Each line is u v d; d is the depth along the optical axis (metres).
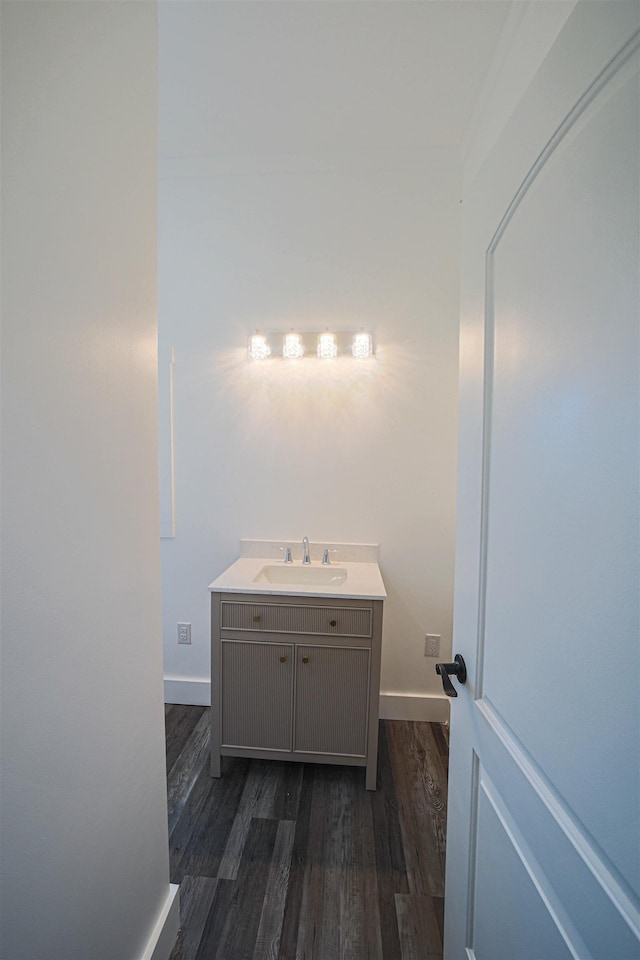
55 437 0.65
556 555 0.56
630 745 0.42
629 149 0.43
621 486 0.44
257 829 1.45
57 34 0.64
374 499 2.07
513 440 0.69
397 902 1.21
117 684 0.84
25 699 0.60
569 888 0.51
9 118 0.55
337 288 2.00
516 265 0.69
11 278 0.56
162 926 1.02
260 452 2.10
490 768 0.76
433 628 2.08
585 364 0.50
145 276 0.92
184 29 1.31
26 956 0.61
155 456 0.98
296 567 2.03
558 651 0.55
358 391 2.04
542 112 0.60
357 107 1.64
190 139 1.85
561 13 0.89
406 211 1.94
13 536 0.58
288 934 1.12
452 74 1.48
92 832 0.76
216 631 1.67
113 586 0.82
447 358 1.99
